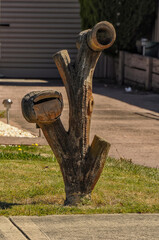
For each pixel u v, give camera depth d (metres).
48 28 25.27
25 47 25.38
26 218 4.97
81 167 5.64
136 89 20.98
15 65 25.47
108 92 20.23
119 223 4.91
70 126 5.63
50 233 4.55
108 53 23.23
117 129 12.50
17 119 13.85
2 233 4.54
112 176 7.56
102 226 4.80
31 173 7.53
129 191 6.53
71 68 5.57
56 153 5.64
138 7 21.70
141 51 22.05
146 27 22.52
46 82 23.56
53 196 6.23
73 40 25.42
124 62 22.92
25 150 9.81
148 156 9.57
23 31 25.20
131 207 5.57
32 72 25.61
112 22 21.94
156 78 19.84
